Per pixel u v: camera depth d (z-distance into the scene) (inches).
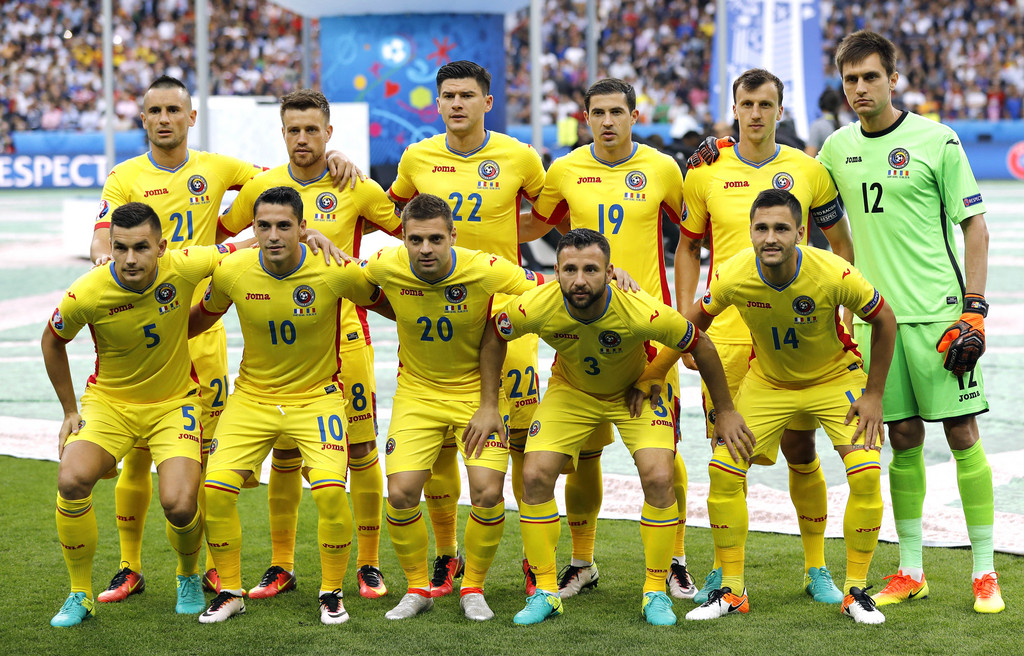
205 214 265.9
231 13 1606.8
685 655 204.7
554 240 689.0
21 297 679.7
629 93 252.4
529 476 230.1
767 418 234.4
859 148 243.6
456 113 255.9
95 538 228.7
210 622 225.6
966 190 234.2
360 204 263.4
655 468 227.1
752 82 245.6
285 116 253.6
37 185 1567.4
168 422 234.5
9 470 339.3
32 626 223.5
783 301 223.9
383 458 366.9
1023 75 1582.2
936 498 303.0
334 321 239.0
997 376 456.8
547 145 1423.5
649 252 260.5
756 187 251.4
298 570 262.2
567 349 230.1
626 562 265.7
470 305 232.5
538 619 225.5
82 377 472.4
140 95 1600.6
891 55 236.5
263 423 235.1
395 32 741.9
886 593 234.2
